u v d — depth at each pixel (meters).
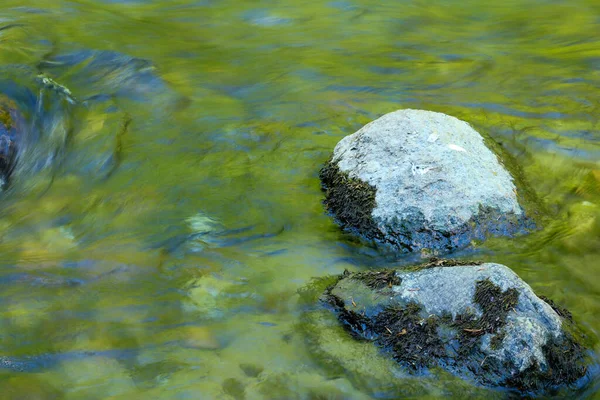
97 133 6.50
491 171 5.05
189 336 4.02
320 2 10.45
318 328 3.96
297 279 4.46
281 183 5.58
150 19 9.73
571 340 3.65
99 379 3.73
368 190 4.89
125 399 3.58
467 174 4.86
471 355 3.57
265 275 4.52
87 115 6.88
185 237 5.00
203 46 8.83
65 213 5.43
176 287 4.47
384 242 4.70
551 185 5.50
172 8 10.23
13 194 5.77
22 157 6.21
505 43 8.89
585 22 9.43
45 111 6.82
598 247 4.71
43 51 8.18
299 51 8.70
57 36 8.67
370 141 5.19
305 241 4.85
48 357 3.90
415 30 9.39
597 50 8.46
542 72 7.94
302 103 7.18
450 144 5.02
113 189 5.70
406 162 4.88
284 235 4.95
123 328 4.11
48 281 4.57
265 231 5.02
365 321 3.88
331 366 3.72
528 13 9.88
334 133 6.45
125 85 7.53
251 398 3.56
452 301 3.77
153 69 7.86
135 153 6.19
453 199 4.69
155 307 4.28
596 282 4.38
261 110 7.03
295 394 3.58
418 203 4.68
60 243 5.05
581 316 4.05
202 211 5.30
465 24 9.62
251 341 3.95
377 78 7.86
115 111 6.94
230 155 6.09
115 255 4.84
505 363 3.49
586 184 5.52
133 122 6.76
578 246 4.70
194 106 7.10
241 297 4.33
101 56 8.14
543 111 6.91
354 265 4.58
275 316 4.14
